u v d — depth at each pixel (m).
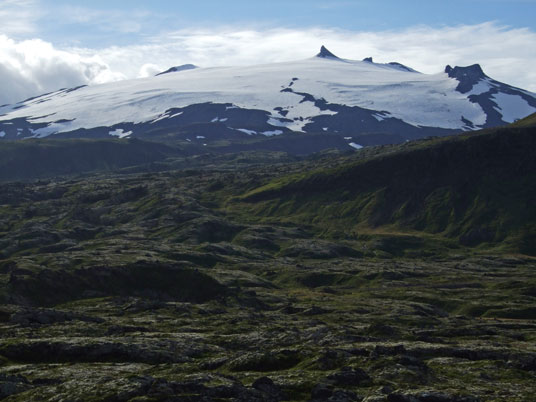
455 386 113.75
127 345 141.00
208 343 154.62
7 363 132.75
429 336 170.50
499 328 197.38
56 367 126.75
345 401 99.19
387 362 122.69
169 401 94.69
